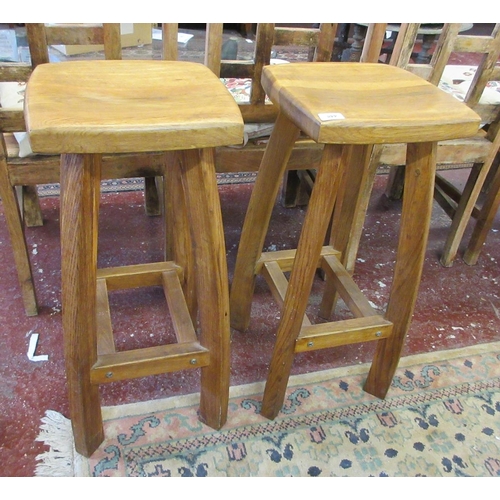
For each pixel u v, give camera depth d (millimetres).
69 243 728
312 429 1088
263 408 1095
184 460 1006
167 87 785
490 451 1076
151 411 1093
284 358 997
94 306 824
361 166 1086
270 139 1011
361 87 876
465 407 1169
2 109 1006
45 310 1330
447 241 1629
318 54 1123
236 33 2932
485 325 1431
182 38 2088
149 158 1166
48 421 1053
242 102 1191
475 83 1258
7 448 998
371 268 1613
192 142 675
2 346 1218
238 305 1284
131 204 1814
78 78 791
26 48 1743
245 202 1885
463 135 790
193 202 776
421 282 1577
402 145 1261
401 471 1023
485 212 1568
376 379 1146
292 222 1802
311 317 1409
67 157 669
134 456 1004
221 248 830
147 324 1329
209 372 976
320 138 726
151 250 1588
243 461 1015
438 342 1354
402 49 1121
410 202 897
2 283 1407
